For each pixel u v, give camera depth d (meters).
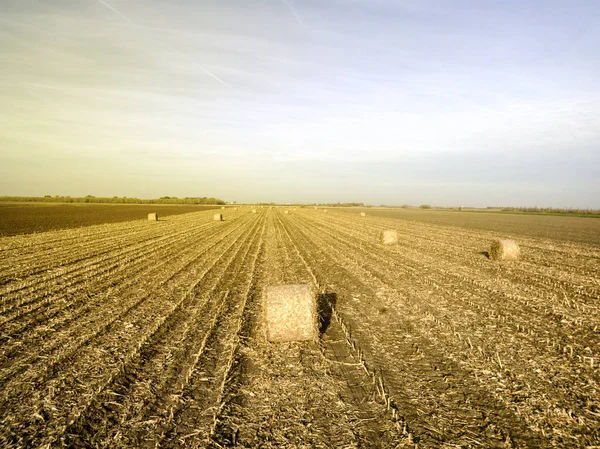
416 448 4.11
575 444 4.16
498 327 7.82
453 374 5.79
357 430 4.46
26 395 5.32
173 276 12.90
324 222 40.53
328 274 13.17
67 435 4.44
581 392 5.21
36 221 38.31
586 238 25.84
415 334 7.45
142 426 4.61
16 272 13.70
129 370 6.06
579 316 8.50
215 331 7.75
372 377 5.73
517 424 4.53
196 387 5.52
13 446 4.23
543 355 6.43
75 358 6.48
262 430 4.50
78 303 9.72
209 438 4.35
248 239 23.92
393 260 16.05
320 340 7.24
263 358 6.47
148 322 8.27
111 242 22.39
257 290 11.05
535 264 15.29
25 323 8.22
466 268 14.33
